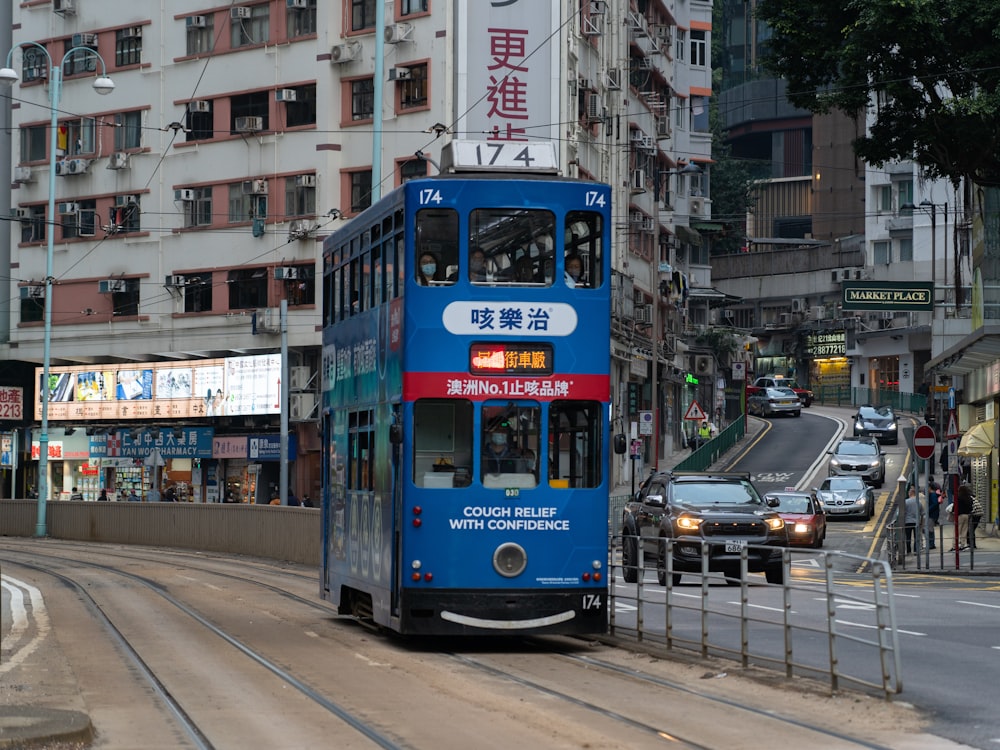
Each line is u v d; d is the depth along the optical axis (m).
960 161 38.19
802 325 118.62
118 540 49.91
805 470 69.62
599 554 17.58
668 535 29.25
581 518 17.56
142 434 62.31
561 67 52.88
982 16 34.91
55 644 18.84
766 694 13.59
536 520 17.45
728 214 120.06
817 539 40.72
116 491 63.69
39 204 66.25
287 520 39.31
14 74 48.59
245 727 12.13
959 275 61.81
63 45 65.38
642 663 16.36
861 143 39.09
